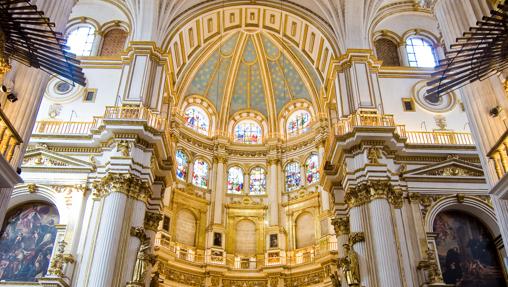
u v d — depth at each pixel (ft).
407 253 61.62
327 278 84.53
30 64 36.60
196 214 95.66
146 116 70.74
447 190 67.72
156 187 75.15
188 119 104.63
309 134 102.58
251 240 95.81
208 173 101.96
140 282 59.62
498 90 41.29
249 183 102.83
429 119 77.46
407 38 89.30
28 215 67.21
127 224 62.59
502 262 64.69
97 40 86.38
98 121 73.61
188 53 94.79
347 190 67.46
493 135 40.86
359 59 77.71
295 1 89.45
